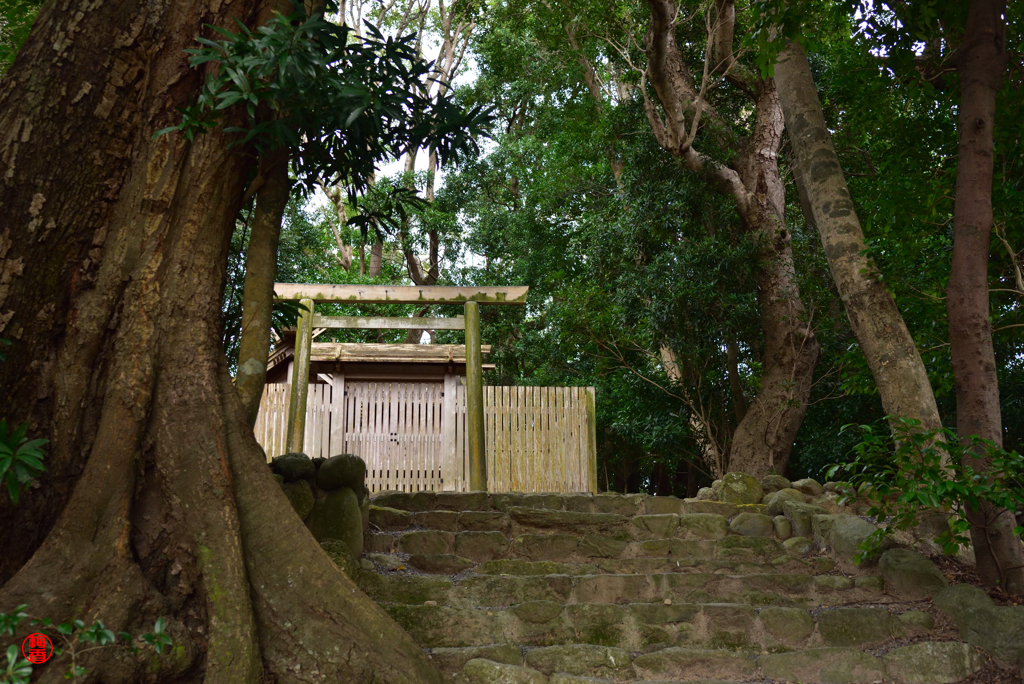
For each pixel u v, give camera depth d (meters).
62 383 3.41
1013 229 5.88
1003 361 10.13
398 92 4.21
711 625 4.41
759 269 12.12
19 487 3.19
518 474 9.10
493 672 3.83
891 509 4.79
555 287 17.39
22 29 5.68
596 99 16.69
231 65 3.51
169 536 3.30
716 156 12.64
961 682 3.96
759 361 12.62
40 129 3.46
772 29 8.91
